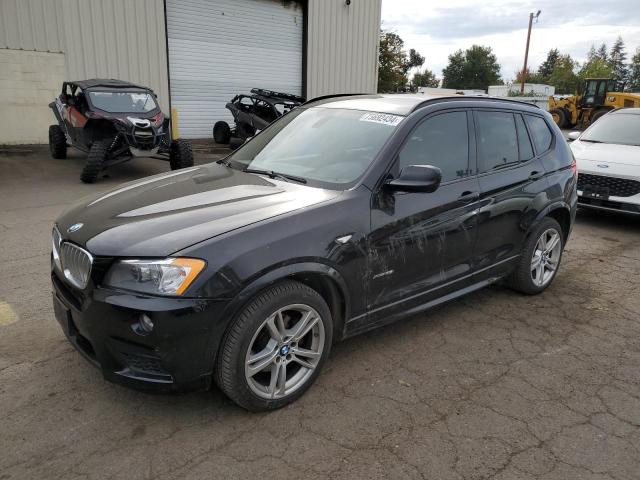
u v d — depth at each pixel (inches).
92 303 102.5
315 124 156.2
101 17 557.0
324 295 123.7
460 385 128.9
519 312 174.6
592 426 114.5
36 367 129.3
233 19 674.8
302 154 145.9
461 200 146.9
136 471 96.6
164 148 425.4
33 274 193.8
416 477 97.4
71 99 440.1
